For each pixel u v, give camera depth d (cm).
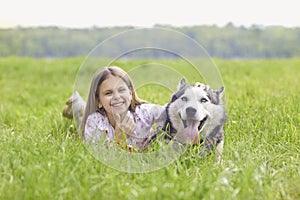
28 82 649
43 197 216
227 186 223
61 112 356
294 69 719
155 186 223
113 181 228
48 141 287
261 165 256
